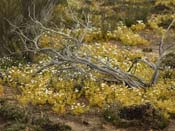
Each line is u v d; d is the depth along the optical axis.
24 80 10.43
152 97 9.70
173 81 10.91
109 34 15.46
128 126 8.70
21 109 8.73
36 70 10.91
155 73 10.54
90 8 19.39
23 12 12.91
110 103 9.38
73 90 10.12
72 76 10.58
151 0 22.31
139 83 10.46
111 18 17.95
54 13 15.77
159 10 20.41
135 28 17.09
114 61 12.01
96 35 15.38
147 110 8.95
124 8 20.34
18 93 9.99
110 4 21.34
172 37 16.44
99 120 8.88
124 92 9.84
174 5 21.75
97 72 10.94
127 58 12.69
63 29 14.55
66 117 8.92
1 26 12.14
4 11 12.20
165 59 12.81
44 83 10.17
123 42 15.16
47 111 9.09
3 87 10.25
